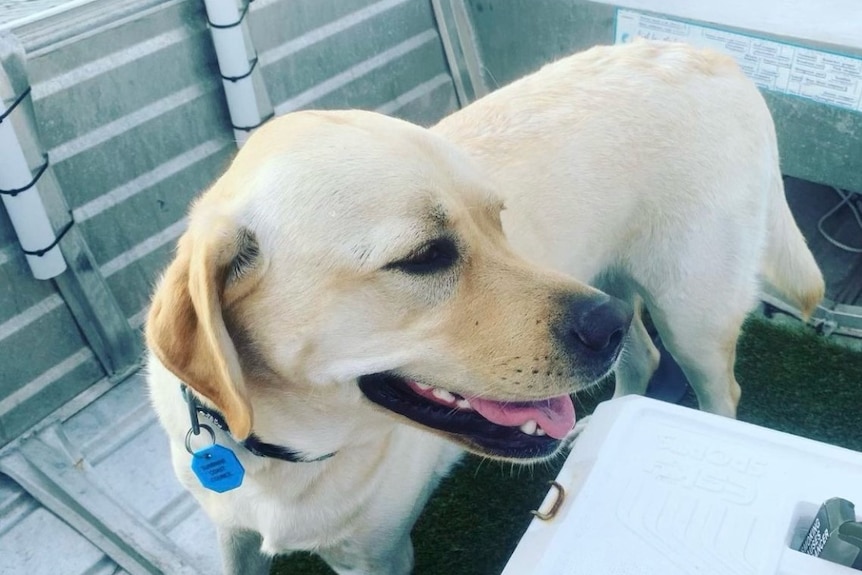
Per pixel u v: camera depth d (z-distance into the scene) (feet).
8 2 2.81
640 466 1.69
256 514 2.06
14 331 2.83
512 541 2.77
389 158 1.69
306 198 1.66
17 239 2.75
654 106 2.44
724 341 2.70
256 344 1.75
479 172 1.89
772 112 3.23
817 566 1.48
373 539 2.19
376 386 1.82
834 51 2.94
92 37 2.81
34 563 2.66
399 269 1.65
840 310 3.39
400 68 3.92
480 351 1.71
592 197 2.38
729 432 1.74
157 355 1.66
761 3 3.22
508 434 1.84
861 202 3.79
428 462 2.23
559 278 1.76
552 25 3.70
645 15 3.34
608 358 1.74
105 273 3.05
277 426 1.85
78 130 2.85
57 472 2.85
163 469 2.89
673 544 1.55
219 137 3.33
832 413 3.08
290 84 3.49
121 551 2.68
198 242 1.66
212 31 3.07
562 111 2.40
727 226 2.53
